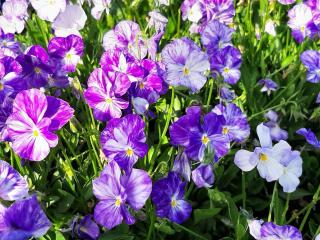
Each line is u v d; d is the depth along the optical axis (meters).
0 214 0.16
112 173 0.17
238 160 0.18
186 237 0.22
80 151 0.25
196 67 0.22
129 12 0.34
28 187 0.19
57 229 0.20
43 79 0.23
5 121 0.20
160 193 0.19
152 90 0.22
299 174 0.19
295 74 0.30
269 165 0.18
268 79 0.28
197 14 0.29
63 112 0.18
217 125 0.19
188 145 0.19
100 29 0.31
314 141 0.22
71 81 0.24
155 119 0.26
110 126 0.19
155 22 0.29
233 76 0.26
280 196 0.24
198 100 0.24
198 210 0.21
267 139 0.19
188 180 0.20
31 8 0.33
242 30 0.33
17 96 0.18
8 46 0.27
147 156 0.23
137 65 0.21
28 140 0.18
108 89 0.20
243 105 0.28
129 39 0.26
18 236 0.16
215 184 0.23
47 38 0.32
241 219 0.21
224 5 0.29
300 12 0.30
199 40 0.31
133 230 0.21
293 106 0.26
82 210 0.22
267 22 0.31
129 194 0.18
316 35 0.31
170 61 0.22
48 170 0.22
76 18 0.29
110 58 0.22
